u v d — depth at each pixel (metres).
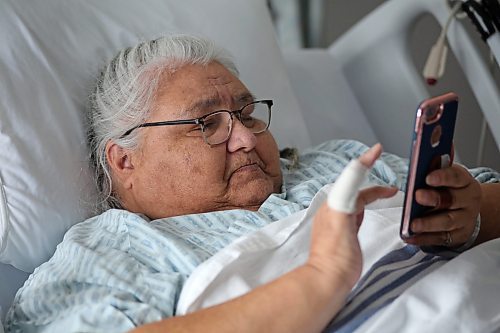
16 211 1.66
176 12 2.12
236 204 1.67
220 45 2.17
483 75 2.06
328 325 1.34
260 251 1.40
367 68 2.46
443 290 1.34
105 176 1.80
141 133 1.70
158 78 1.70
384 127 2.46
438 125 1.24
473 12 1.99
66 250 1.56
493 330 1.33
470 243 1.51
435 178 1.29
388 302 1.34
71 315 1.38
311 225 1.47
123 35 2.00
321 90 2.52
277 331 1.21
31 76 1.77
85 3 1.98
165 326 1.22
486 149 2.84
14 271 1.73
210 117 1.68
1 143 1.67
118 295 1.37
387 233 1.49
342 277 1.21
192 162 1.65
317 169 1.86
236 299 1.24
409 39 2.35
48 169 1.72
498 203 1.64
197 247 1.49
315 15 2.87
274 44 2.28
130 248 1.50
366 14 2.99
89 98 1.84
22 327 1.47
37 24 1.85
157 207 1.71
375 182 1.75
